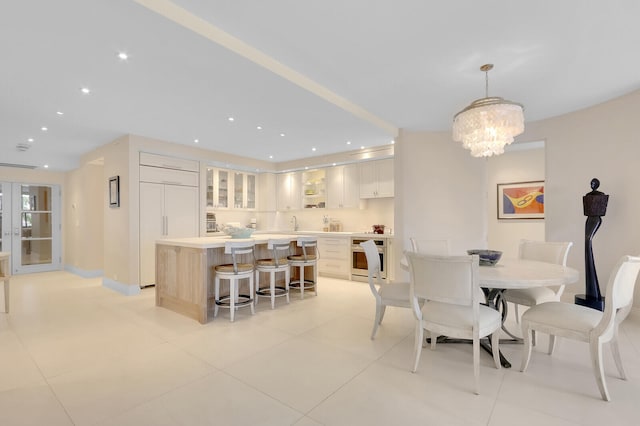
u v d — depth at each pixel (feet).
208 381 7.14
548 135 14.38
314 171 22.95
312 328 10.61
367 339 9.64
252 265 12.48
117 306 13.30
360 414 5.96
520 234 18.54
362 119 13.43
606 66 9.50
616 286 6.48
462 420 5.77
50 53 8.09
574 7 6.79
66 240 23.22
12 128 14.49
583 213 13.11
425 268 7.30
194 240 12.76
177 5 6.75
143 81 9.68
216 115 12.87
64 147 18.34
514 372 7.56
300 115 12.85
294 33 7.79
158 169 16.84
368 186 19.69
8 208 21.17
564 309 7.41
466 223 16.03
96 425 5.62
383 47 8.42
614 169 12.19
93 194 20.68
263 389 6.82
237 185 23.35
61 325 10.91
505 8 6.85
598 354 6.50
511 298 9.53
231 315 11.30
